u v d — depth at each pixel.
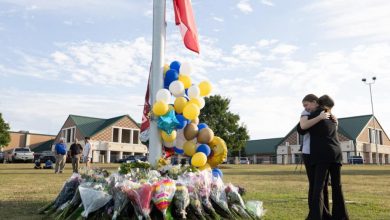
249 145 76.50
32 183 11.41
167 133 6.10
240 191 6.21
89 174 5.70
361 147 56.47
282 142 64.12
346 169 27.67
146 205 4.74
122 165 5.58
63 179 13.31
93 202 4.86
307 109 5.38
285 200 7.88
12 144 63.19
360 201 7.88
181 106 6.28
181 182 5.07
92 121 56.12
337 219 5.17
